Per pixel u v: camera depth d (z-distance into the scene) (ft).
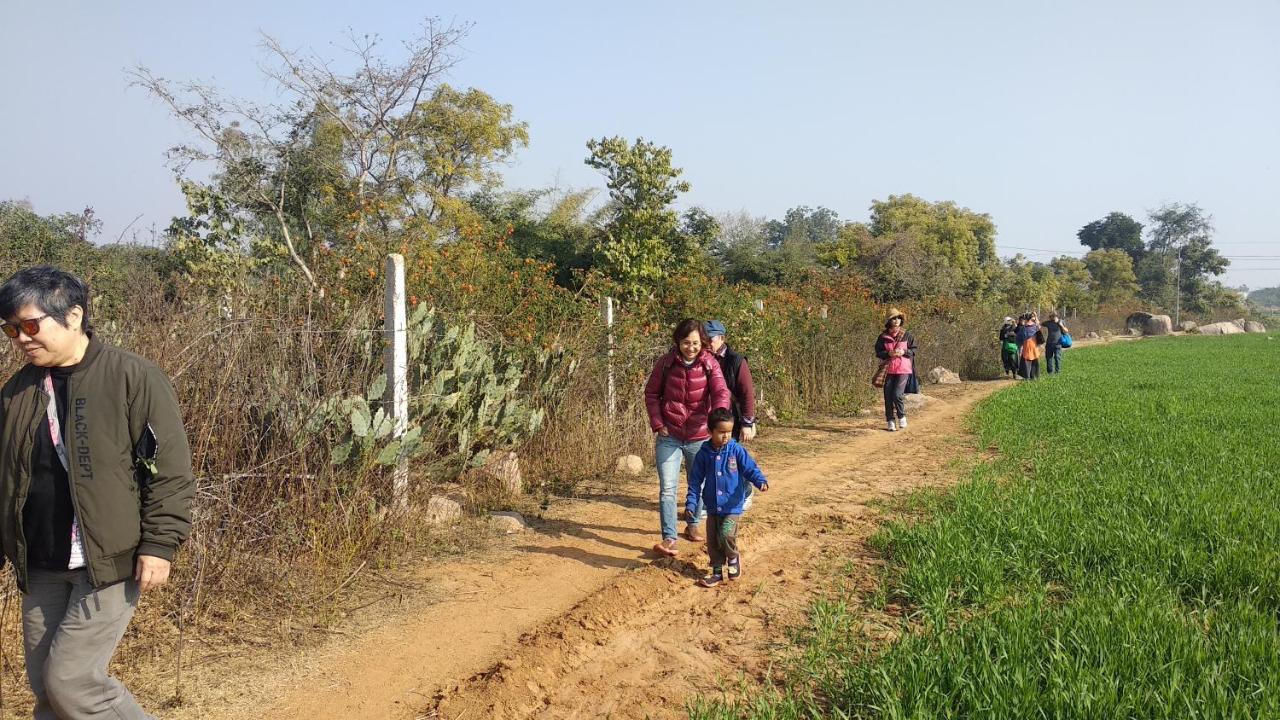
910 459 35.27
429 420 24.43
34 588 9.98
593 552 21.58
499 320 29.45
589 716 13.35
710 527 19.38
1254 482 25.84
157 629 15.25
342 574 18.40
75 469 9.74
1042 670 13.03
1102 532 20.40
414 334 24.11
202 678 13.92
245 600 16.63
